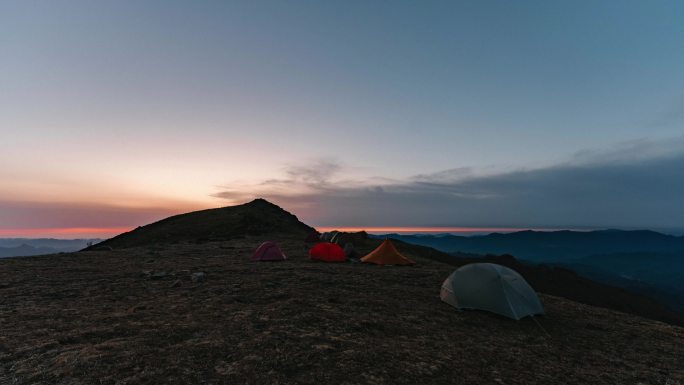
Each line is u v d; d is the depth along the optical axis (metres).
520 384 7.42
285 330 9.40
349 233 38.84
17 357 7.09
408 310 12.48
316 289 14.72
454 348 9.19
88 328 9.05
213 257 24.12
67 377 6.27
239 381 6.52
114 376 6.38
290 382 6.61
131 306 11.41
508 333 10.92
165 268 18.88
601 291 45.97
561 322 12.62
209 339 8.49
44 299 12.08
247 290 13.99
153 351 7.60
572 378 7.97
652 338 11.66
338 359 7.78
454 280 13.82
